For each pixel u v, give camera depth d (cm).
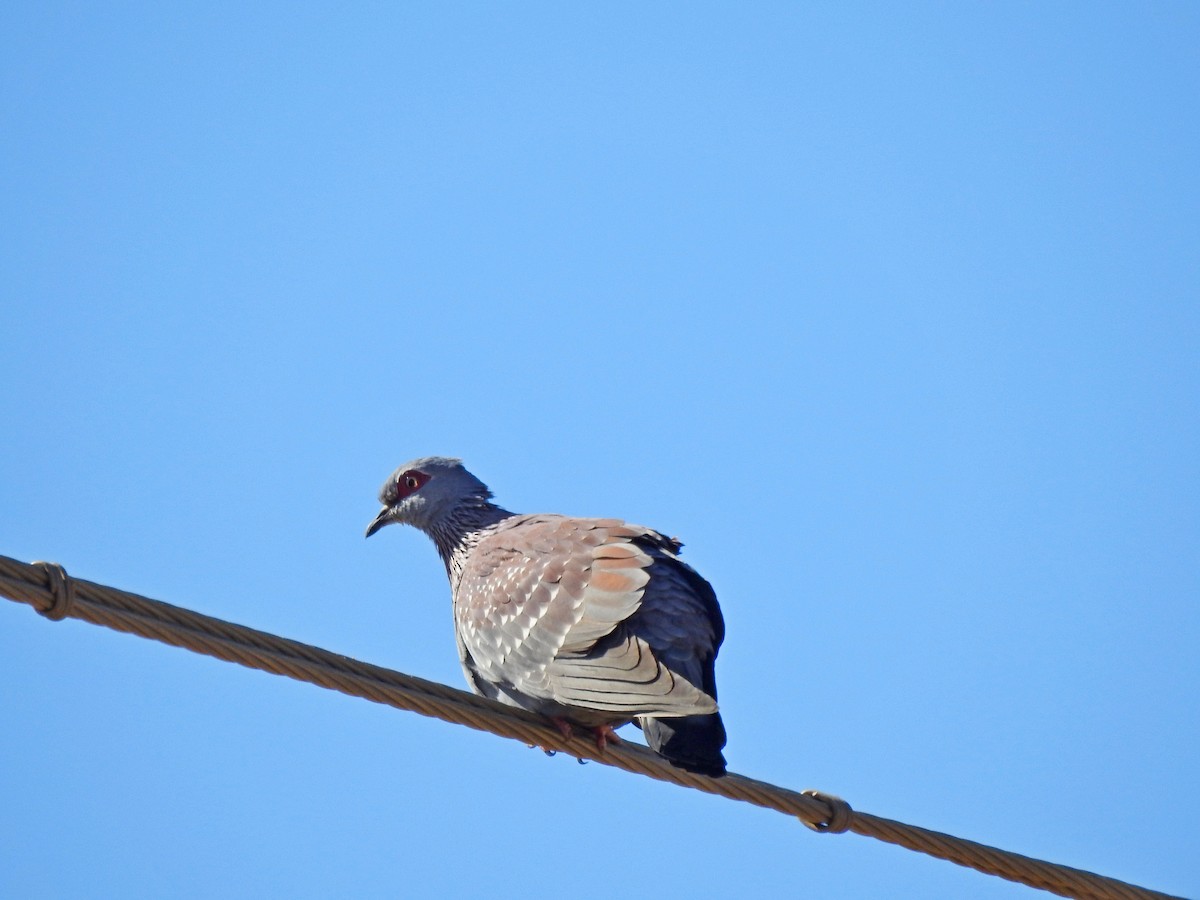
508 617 1416
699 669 1348
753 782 1269
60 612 1015
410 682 1195
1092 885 1329
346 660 1151
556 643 1360
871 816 1284
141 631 1050
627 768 1366
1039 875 1316
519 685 1383
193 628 1069
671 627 1344
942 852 1298
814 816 1273
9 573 999
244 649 1095
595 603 1354
